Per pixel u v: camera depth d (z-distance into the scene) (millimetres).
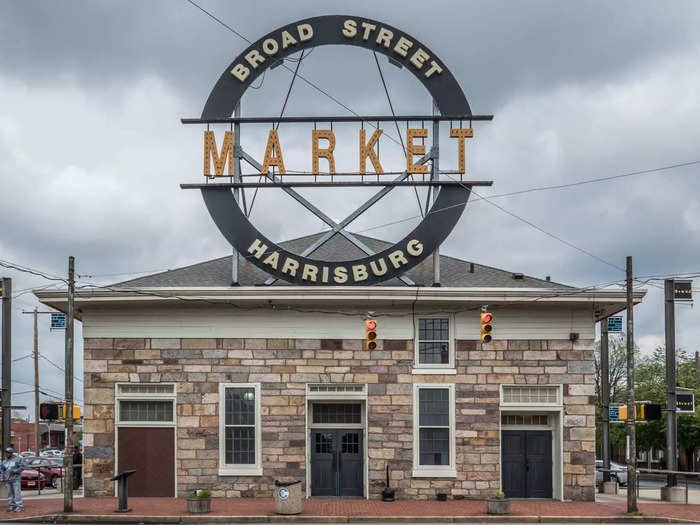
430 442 24516
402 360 24703
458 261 28562
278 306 24734
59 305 24891
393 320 24812
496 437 24484
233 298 24281
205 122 25953
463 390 24625
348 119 25922
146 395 24703
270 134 25938
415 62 26078
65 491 21672
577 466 24391
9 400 27781
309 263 24828
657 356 60125
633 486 22203
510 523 20703
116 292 24109
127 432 24688
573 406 24625
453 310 24844
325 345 24766
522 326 24859
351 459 24859
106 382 24750
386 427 24500
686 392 27625
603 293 24250
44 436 91500
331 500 24031
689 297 27734
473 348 24781
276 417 24562
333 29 26047
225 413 24641
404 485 24297
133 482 24484
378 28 26078
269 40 26062
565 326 24875
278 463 24422
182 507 22234
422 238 25109
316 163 25859
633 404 22781
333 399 24641
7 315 27938
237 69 26078
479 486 24297
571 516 21141
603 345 31719
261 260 24984
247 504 22938
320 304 24656
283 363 24719
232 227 25250
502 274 27281
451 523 20609
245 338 24812
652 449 58250
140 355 24812
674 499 26188
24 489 32844
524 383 24656
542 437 25016
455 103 25969
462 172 25594
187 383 24703
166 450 24594
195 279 26312
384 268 24844
